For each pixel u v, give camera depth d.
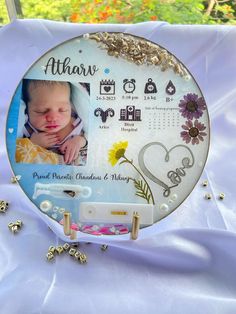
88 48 0.44
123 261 0.39
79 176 0.41
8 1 0.94
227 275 0.38
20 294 0.35
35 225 0.43
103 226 0.40
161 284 0.37
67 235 0.39
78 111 0.42
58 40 0.56
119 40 0.45
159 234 0.41
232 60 0.56
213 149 0.52
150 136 0.42
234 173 0.50
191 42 0.56
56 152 0.41
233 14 1.25
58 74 0.43
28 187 0.41
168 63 0.44
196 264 0.39
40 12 1.20
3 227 0.43
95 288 0.36
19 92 0.43
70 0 1.22
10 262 0.39
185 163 0.42
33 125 0.42
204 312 0.34
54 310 0.34
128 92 0.43
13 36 0.56
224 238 0.40
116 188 0.40
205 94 0.56
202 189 0.48
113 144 0.42
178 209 0.44
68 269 0.38
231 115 0.55
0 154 0.50
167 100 0.43
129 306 0.34
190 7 1.24
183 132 0.42
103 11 1.24
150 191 0.41
